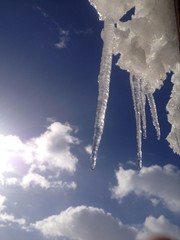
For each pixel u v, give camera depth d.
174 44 2.45
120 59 2.84
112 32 2.86
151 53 2.65
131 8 2.79
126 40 2.83
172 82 2.63
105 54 2.90
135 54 2.70
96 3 2.94
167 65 2.64
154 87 2.88
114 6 2.85
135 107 3.21
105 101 2.96
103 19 2.94
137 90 3.13
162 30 2.51
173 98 2.64
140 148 3.21
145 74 2.79
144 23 2.61
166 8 2.45
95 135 2.95
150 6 2.58
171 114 2.65
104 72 2.92
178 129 2.63
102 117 2.96
